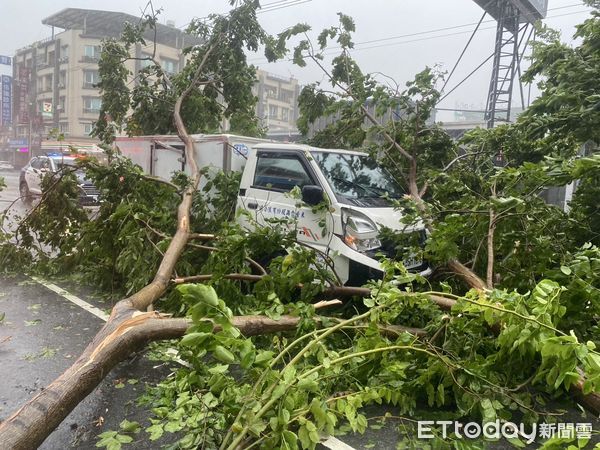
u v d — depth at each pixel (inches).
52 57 2111.2
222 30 369.1
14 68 2442.2
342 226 199.2
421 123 290.0
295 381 100.1
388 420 136.5
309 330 137.4
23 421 87.5
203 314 95.8
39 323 205.5
